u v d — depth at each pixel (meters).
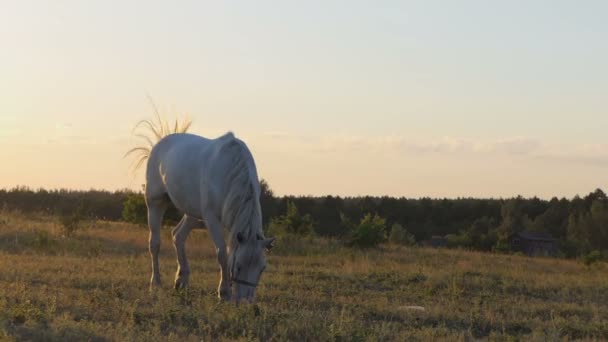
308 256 21.77
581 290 15.17
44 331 7.15
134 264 15.68
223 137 10.46
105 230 26.11
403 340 8.19
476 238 47.75
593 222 69.69
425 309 10.73
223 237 10.21
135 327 7.90
